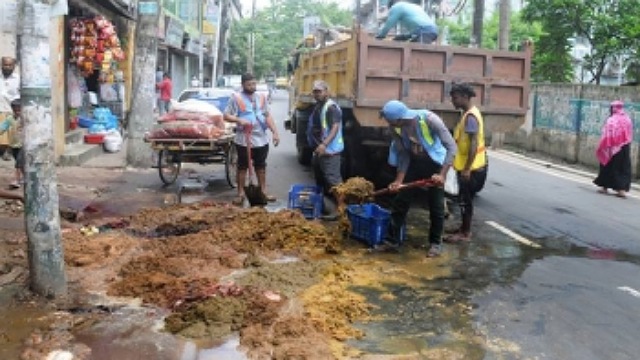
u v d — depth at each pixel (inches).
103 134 543.2
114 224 287.7
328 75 389.1
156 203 343.6
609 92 595.5
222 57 1441.9
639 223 351.6
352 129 365.7
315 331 180.1
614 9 733.3
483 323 194.4
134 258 237.0
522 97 343.6
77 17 555.5
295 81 545.6
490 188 449.1
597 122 596.7
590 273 251.1
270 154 573.0
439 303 210.1
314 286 218.5
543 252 279.9
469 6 1365.7
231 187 399.2
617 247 295.0
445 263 255.8
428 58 327.9
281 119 1037.2
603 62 743.1
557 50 759.1
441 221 263.3
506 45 703.7
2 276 211.3
